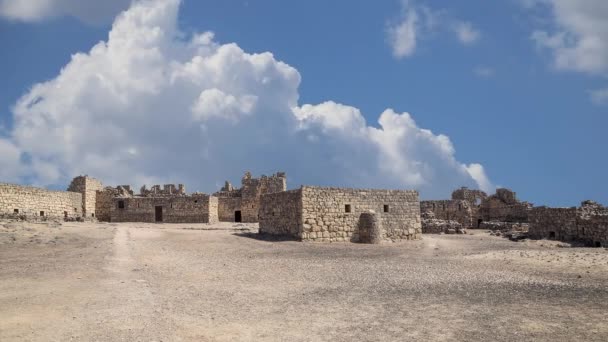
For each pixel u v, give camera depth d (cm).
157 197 6988
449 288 2130
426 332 1430
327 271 2653
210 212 6900
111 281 2144
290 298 1917
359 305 1791
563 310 1691
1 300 1745
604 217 4362
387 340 1353
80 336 1340
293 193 4516
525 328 1462
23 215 4866
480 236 5806
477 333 1416
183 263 2853
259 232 5006
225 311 1680
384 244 4488
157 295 1912
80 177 6975
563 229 4966
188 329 1439
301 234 4350
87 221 6009
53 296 1812
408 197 5028
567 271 2581
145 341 1312
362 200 4716
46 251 3047
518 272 2608
